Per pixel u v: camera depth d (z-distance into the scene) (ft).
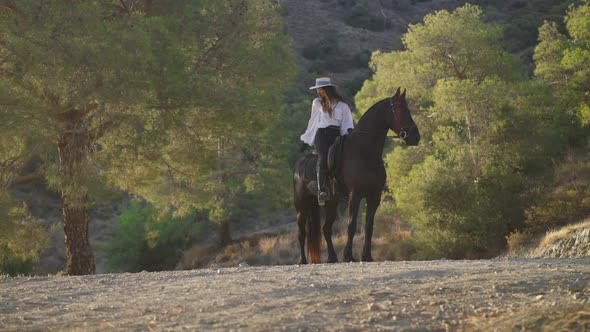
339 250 107.55
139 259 126.00
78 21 52.60
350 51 316.40
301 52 315.58
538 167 88.07
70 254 62.95
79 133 59.67
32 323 15.88
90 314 16.63
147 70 54.80
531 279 17.65
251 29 64.13
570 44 109.29
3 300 19.74
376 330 13.60
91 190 56.54
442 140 92.22
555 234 74.69
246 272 24.06
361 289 17.70
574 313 13.23
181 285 20.93
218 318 15.19
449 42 94.17
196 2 62.59
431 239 86.58
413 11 380.99
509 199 85.20
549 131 92.53
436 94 86.48
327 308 15.69
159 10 65.98
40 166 59.67
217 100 58.80
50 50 50.37
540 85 93.09
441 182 86.53
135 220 127.24
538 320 13.16
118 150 61.00
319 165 33.68
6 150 61.16
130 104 54.39
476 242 85.10
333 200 35.35
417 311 14.90
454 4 377.50
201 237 140.97
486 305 15.11
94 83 53.16
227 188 122.83
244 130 62.80
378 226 108.06
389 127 32.71
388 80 99.04
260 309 15.92
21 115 52.06
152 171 67.56
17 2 51.88
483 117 86.22
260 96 64.44
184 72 57.82
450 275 19.48
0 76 59.26
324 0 378.73
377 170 32.48
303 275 21.56
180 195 70.18
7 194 59.62
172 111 59.52
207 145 69.46
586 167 95.20
